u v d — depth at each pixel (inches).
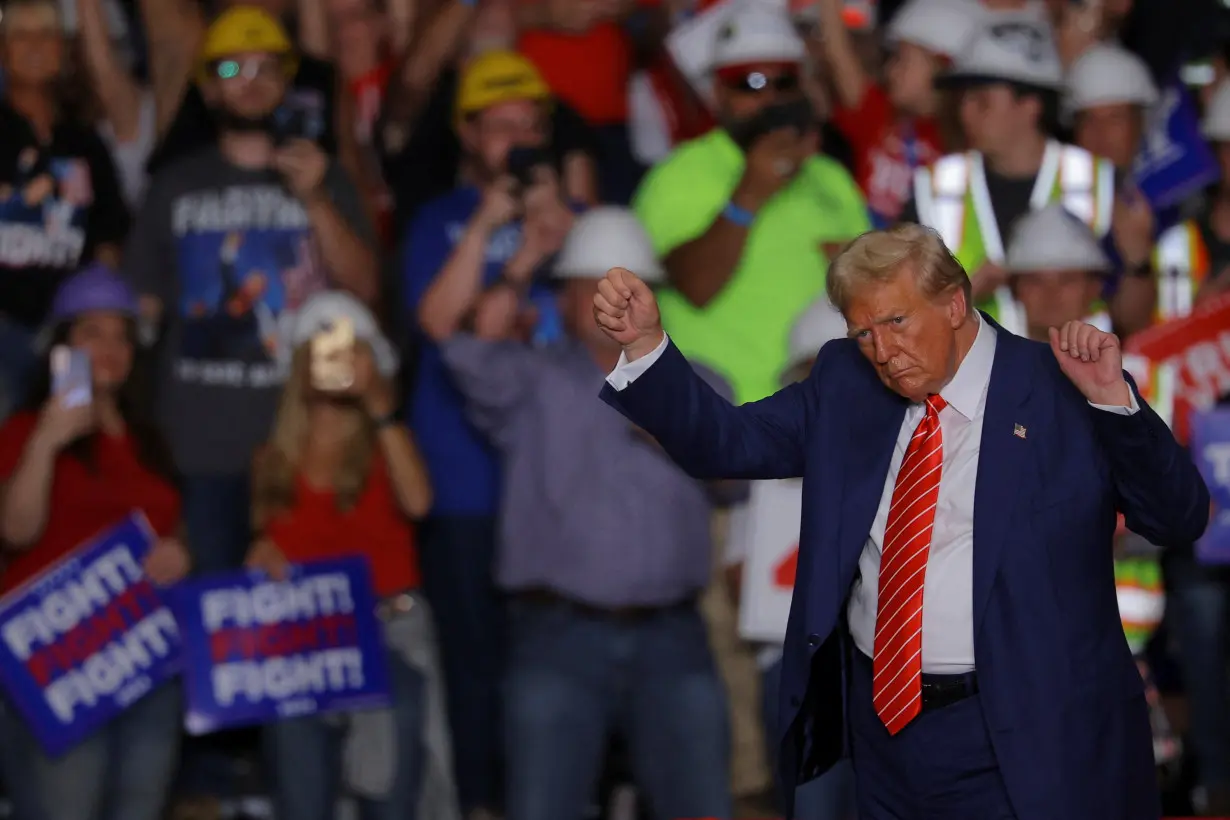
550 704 851.4
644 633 863.1
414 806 890.1
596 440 871.7
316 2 1143.0
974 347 584.4
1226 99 1140.5
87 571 871.1
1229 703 1007.6
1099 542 576.4
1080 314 951.0
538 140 1005.2
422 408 970.7
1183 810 1000.9
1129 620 965.8
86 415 870.4
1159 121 1145.4
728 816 861.2
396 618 898.1
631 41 1176.8
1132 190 1058.1
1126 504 579.2
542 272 992.2
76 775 863.7
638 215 988.6
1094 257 948.6
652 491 866.1
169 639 874.1
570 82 1129.4
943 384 581.3
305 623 882.1
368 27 1160.2
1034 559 568.1
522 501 877.8
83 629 868.0
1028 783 565.0
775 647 874.8
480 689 955.3
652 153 1160.8
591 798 935.7
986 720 568.7
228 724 869.8
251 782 991.0
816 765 620.1
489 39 1120.2
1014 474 570.9
